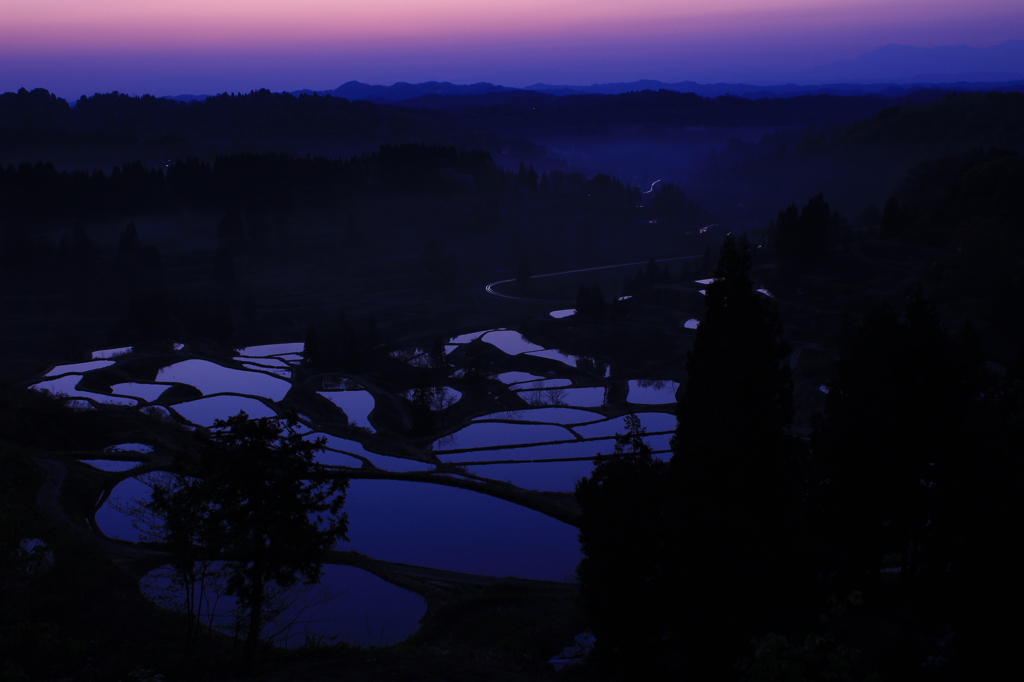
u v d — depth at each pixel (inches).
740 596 939.3
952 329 5054.1
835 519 1307.8
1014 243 6087.6
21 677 707.4
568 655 1254.9
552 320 7623.0
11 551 887.1
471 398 4928.6
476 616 1472.7
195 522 967.6
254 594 988.6
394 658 947.3
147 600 1277.1
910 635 911.0
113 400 3690.9
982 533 902.4
